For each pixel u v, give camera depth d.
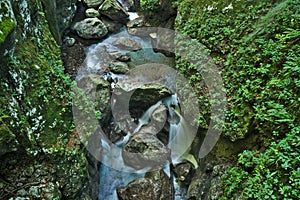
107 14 7.93
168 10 7.37
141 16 8.15
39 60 4.81
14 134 3.87
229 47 5.53
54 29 6.44
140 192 5.33
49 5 6.12
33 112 4.35
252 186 4.09
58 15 6.98
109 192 5.55
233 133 4.86
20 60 4.39
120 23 8.12
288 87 4.38
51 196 4.15
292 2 5.05
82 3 8.10
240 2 5.78
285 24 4.93
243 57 5.17
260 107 4.60
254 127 4.66
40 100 4.51
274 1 5.41
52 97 4.69
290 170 3.85
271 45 4.87
